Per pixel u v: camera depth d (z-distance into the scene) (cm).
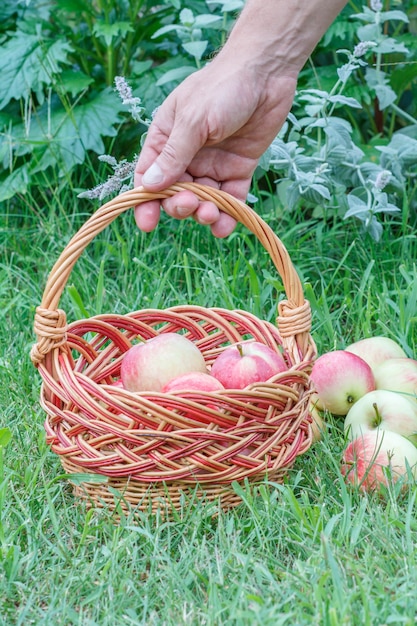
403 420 174
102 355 177
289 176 255
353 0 303
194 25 266
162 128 168
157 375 160
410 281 228
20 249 287
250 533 146
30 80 290
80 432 152
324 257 263
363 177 259
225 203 160
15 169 311
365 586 128
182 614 126
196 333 184
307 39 170
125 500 150
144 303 245
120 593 131
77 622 125
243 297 246
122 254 259
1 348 227
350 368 187
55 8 322
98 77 326
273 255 163
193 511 148
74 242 154
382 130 307
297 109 297
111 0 296
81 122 290
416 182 269
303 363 160
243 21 171
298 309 165
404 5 314
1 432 158
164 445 147
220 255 252
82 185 311
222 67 167
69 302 250
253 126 177
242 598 127
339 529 145
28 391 204
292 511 149
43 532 151
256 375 156
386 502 158
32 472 167
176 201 158
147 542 145
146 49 321
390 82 291
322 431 181
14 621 129
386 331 218
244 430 148
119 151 313
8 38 332
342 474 167
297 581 131
